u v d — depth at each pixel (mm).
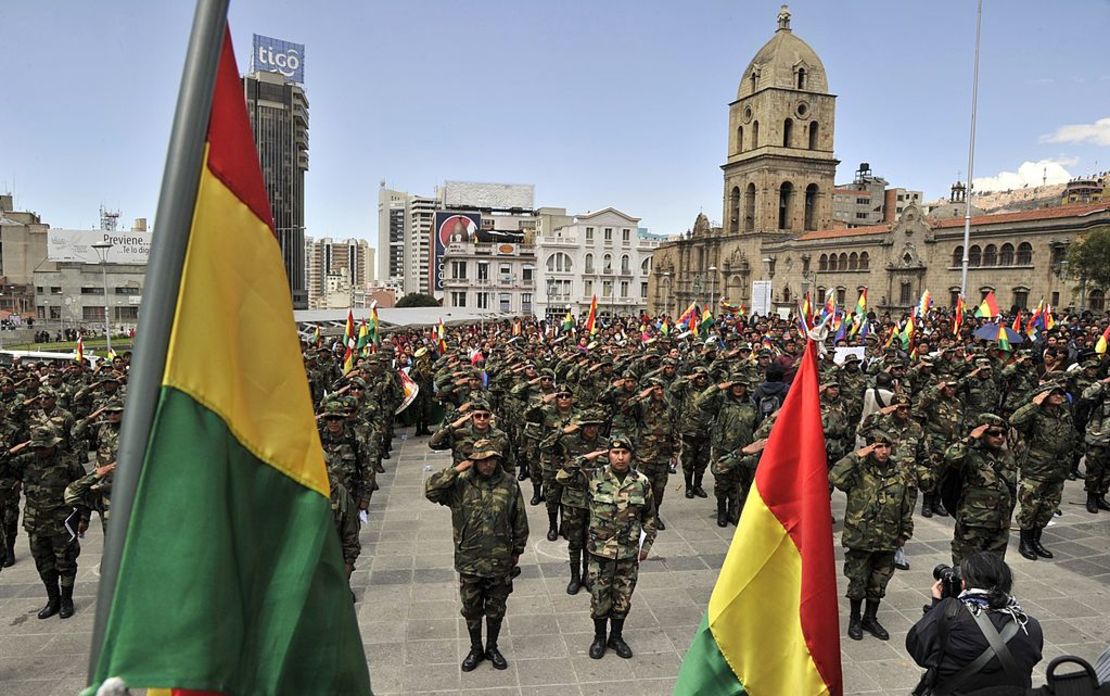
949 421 11992
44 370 19969
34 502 8617
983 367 14414
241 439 2803
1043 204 120250
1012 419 10258
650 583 9656
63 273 81375
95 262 82438
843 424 11648
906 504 8055
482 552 7285
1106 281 40281
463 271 91125
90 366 21359
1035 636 4551
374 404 13680
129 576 2479
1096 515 12352
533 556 10664
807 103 80125
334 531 3041
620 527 7582
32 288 91188
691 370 14258
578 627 8445
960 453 8477
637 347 21906
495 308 91375
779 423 4434
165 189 2498
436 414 20469
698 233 88562
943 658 4613
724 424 11820
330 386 18625
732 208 85938
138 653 2455
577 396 15602
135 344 2508
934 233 55719
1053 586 9391
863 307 29234
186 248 2678
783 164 79438
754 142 82375
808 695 4125
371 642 8062
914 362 17250
